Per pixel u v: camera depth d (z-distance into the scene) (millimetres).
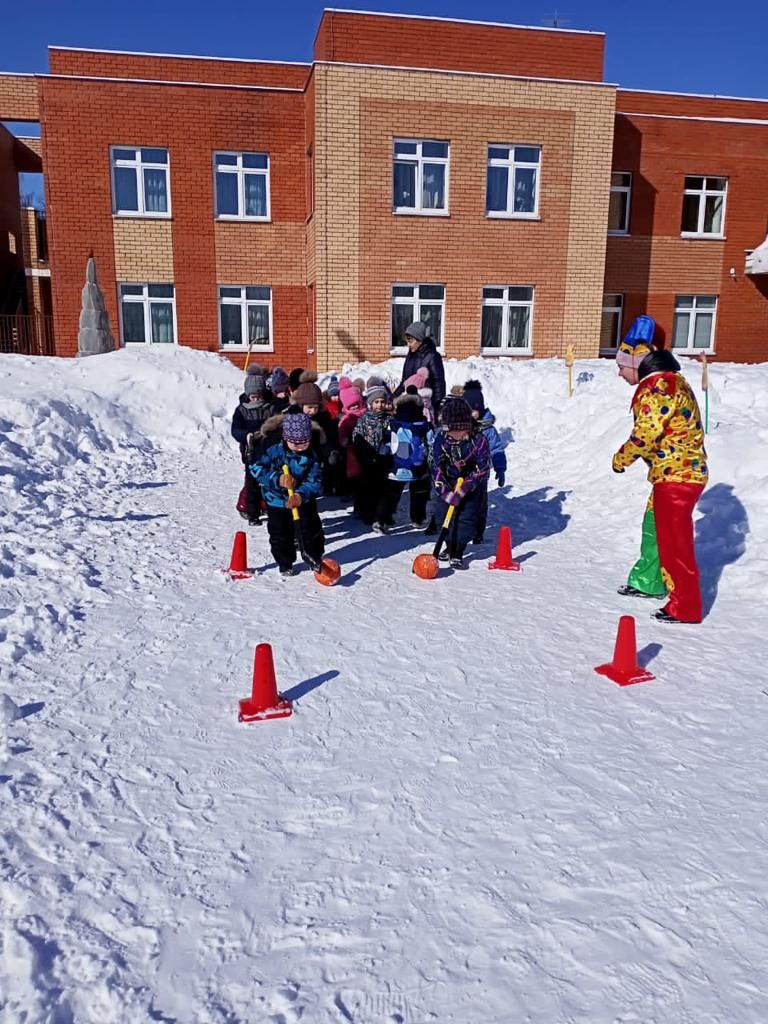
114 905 2350
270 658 3615
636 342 4992
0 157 23297
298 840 2682
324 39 16875
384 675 4031
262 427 5809
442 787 3012
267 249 18500
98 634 4488
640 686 3945
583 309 18281
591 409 11352
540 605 5203
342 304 17109
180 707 3637
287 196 18391
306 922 2303
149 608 4961
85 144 17422
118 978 2080
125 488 8773
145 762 3150
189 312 18406
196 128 17734
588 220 17953
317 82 16234
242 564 5809
